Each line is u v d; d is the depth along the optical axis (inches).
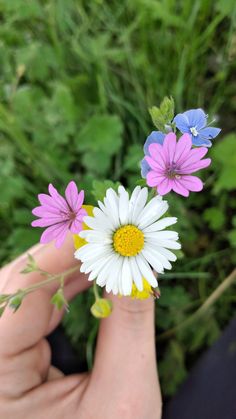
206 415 5.0
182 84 5.3
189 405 5.0
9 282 3.9
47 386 3.9
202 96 5.6
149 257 2.7
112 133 5.3
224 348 5.1
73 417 3.8
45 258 3.9
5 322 3.8
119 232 2.6
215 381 5.0
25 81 5.9
